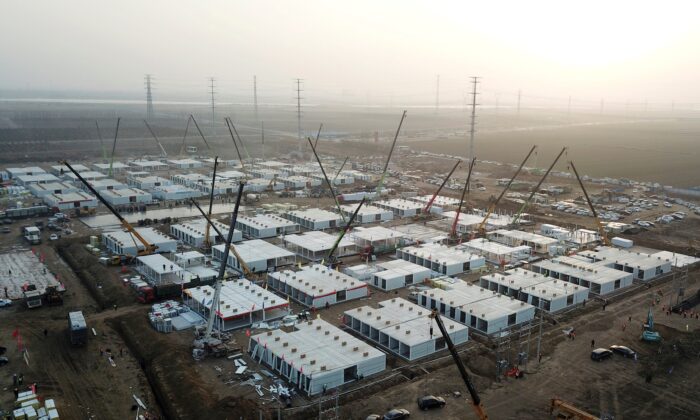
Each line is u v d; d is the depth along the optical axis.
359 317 61.31
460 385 49.50
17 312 64.69
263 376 50.94
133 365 52.66
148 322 62.53
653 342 58.62
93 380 49.53
